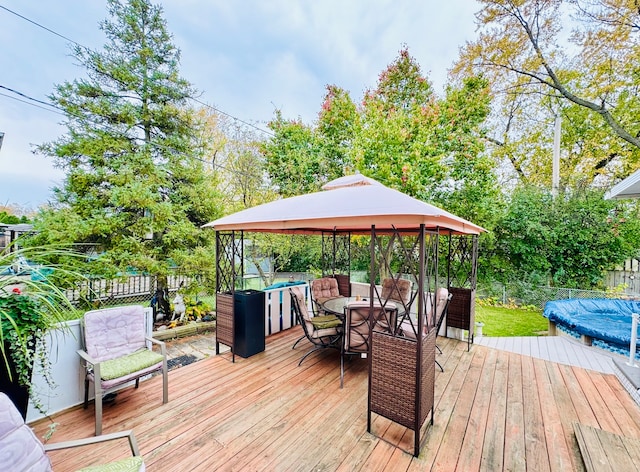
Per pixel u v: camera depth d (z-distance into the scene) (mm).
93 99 6109
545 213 8430
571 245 8172
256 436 2434
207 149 7852
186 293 6973
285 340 4828
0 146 4164
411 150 7477
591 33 7871
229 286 4531
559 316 5492
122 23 6254
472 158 8070
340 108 10234
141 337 3162
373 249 2479
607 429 2561
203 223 7676
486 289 8820
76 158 6008
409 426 2264
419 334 2225
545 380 3480
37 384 2562
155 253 6562
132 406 2848
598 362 4297
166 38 6707
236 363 3891
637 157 9250
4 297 2277
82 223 5562
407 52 9492
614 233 7754
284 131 10422
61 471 2043
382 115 8203
